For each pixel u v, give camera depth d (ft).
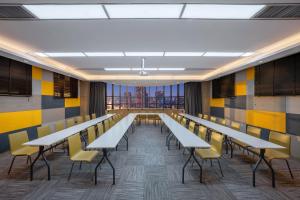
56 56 19.66
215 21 11.01
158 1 8.54
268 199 10.53
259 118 23.22
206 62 22.88
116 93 45.57
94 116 32.96
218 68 27.22
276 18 10.39
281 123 19.57
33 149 14.47
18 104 21.13
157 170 14.75
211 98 39.22
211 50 17.31
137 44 15.44
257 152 14.25
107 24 11.42
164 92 46.24
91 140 16.78
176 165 15.87
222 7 9.25
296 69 16.58
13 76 19.90
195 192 11.32
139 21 11.02
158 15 10.20
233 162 16.52
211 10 9.59
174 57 20.16
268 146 12.33
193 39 14.26
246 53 18.54
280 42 15.07
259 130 16.44
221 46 16.07
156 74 34.17
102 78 36.58
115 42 14.92
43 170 14.53
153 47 16.30
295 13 9.77
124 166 15.58
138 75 35.35
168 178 13.29
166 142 24.03
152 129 34.68
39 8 9.29
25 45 15.76
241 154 18.81
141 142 24.20
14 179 12.94
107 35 13.35
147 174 13.97
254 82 23.45
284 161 16.61
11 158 17.31
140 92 46.62
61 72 26.48
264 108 22.30
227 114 31.86
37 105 24.31
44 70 25.67
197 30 12.47
